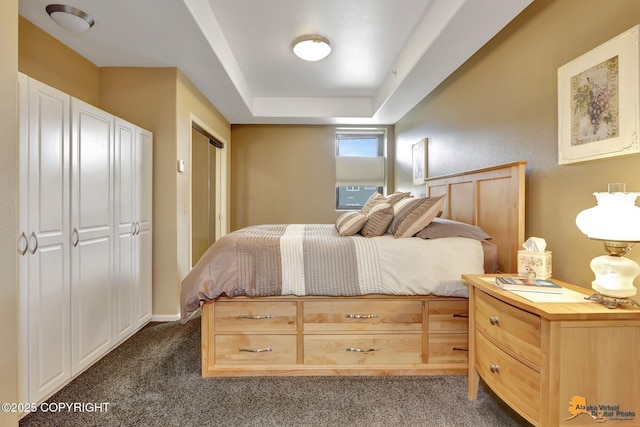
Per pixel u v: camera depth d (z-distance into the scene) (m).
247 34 2.64
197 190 3.46
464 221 2.43
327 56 3.03
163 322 2.66
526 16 1.86
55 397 1.63
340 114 4.33
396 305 1.86
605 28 1.37
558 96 1.58
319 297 1.84
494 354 1.44
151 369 1.91
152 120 2.70
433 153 3.26
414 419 1.49
